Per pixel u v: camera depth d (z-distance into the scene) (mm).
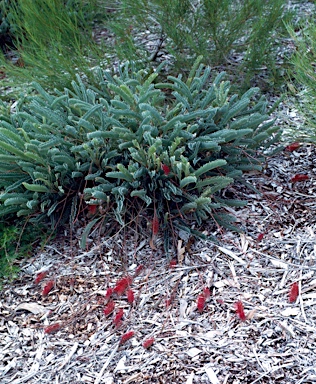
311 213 2416
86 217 2494
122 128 2318
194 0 3258
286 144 2766
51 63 2979
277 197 2512
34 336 2068
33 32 3172
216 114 2492
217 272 2211
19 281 2295
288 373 1826
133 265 2295
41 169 2342
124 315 2092
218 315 2047
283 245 2285
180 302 2113
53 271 2312
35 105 2402
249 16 3117
